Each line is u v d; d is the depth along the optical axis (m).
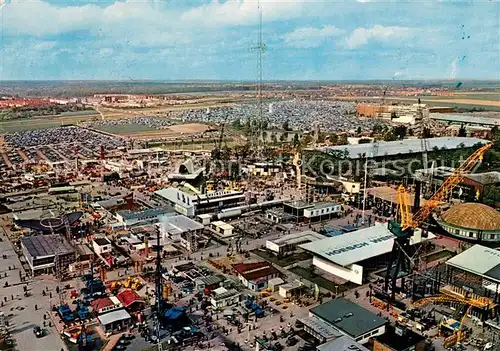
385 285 110.50
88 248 142.00
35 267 123.56
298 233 148.75
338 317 94.25
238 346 88.69
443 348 87.88
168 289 111.00
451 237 150.88
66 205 189.88
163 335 92.75
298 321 96.94
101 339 91.75
